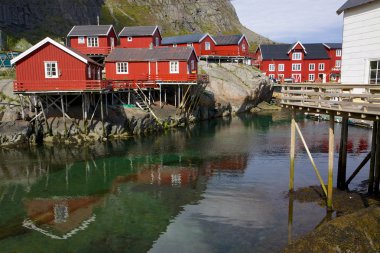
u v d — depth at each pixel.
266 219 15.39
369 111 13.03
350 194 17.50
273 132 38.41
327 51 74.75
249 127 42.28
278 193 18.55
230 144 32.09
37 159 27.28
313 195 17.77
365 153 26.67
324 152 27.80
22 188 20.91
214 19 128.25
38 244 14.05
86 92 32.88
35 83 31.75
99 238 14.41
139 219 16.17
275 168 23.62
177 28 109.62
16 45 60.72
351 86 14.93
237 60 68.75
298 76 73.06
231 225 15.06
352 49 21.31
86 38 52.56
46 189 20.70
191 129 40.94
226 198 18.30
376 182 17.06
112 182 21.70
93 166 25.31
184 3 122.88
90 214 16.89
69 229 15.32
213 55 65.75
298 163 24.67
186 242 13.77
